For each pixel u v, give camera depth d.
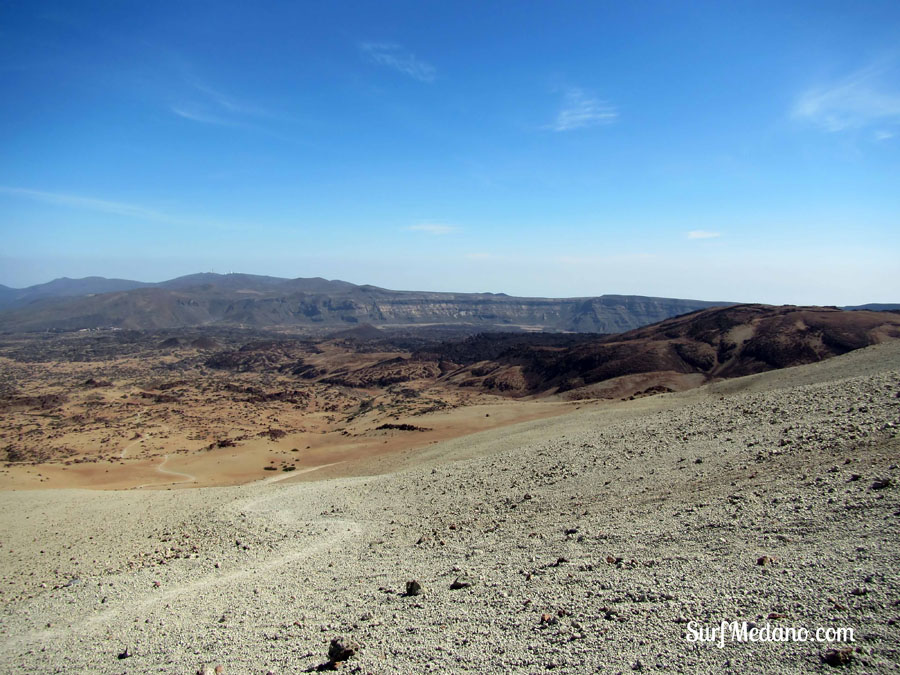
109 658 10.63
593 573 10.65
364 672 7.92
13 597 18.30
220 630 11.20
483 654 7.96
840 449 16.02
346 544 19.11
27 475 58.09
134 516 30.53
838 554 8.93
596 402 70.88
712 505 13.72
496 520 18.47
